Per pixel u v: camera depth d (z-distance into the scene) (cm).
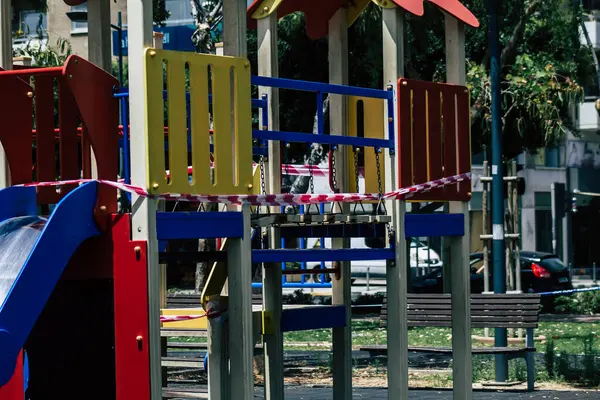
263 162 1644
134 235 1240
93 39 1481
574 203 8606
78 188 1234
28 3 5238
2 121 1338
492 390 2244
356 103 1748
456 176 1639
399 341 1542
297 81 1447
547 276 4703
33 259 1173
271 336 1667
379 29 3894
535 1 4075
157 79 1248
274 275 1666
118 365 1244
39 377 1430
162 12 4541
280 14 1738
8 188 1325
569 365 2512
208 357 1620
